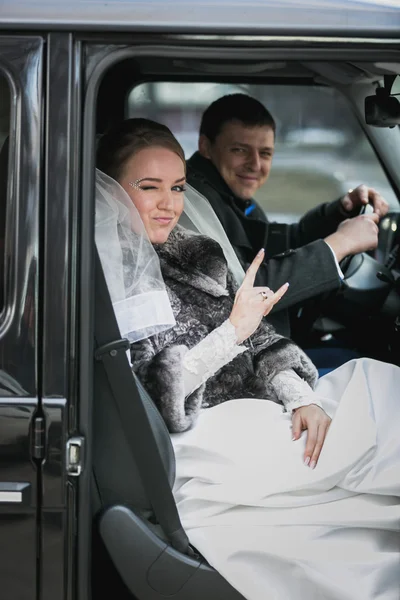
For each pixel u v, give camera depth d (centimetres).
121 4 203
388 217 389
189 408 249
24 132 203
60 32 202
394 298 351
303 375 266
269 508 240
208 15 204
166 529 225
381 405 254
